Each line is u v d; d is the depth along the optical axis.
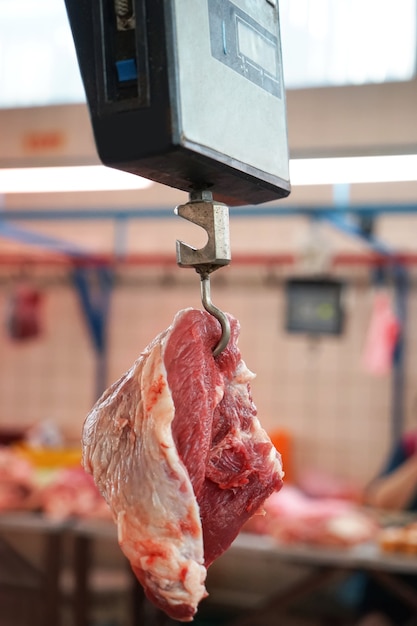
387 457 5.54
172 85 0.89
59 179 3.06
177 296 5.98
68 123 2.78
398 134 2.52
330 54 3.11
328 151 2.56
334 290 4.68
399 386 5.46
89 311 5.78
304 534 3.81
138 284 6.04
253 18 1.09
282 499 4.24
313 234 3.90
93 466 1.30
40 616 4.31
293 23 3.13
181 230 4.54
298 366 5.77
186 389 1.25
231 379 1.34
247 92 1.05
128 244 4.92
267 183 1.10
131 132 0.91
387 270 5.30
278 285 5.78
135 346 6.06
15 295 5.70
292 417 5.77
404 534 3.78
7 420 6.38
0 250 5.27
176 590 1.19
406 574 3.92
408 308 5.45
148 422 1.22
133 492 1.22
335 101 2.57
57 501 4.30
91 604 4.78
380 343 4.99
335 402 5.68
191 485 1.22
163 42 0.89
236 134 1.02
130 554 1.22
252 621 3.82
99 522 4.20
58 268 6.15
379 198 3.44
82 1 0.92
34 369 6.33
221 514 1.33
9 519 4.21
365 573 4.14
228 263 1.11
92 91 0.93
